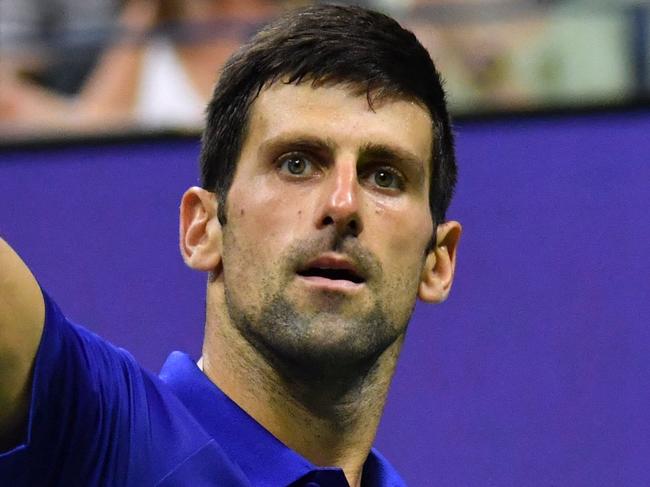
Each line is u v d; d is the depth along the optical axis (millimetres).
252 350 7289
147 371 6996
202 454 6781
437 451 14289
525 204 14594
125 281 14984
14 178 15297
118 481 6516
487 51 15312
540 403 14289
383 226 7250
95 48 16031
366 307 7133
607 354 14289
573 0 15742
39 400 6215
